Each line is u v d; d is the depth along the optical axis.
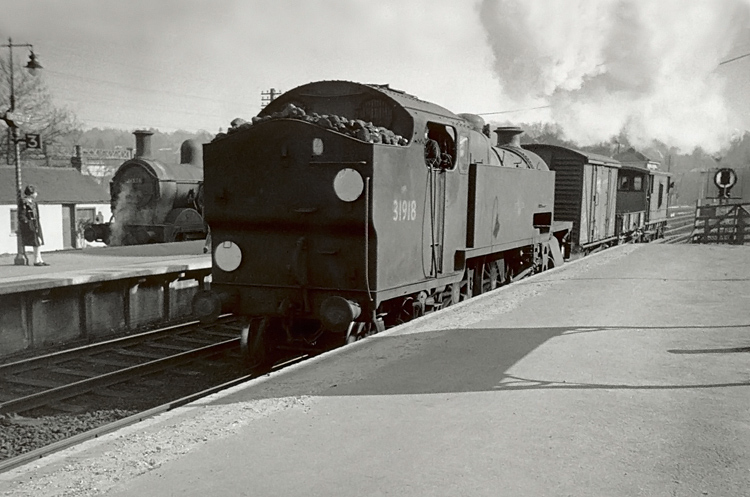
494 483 3.83
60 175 37.16
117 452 4.42
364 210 7.77
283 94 9.49
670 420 4.88
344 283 8.12
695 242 25.89
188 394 8.34
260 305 8.59
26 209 13.55
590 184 20.41
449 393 5.62
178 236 23.19
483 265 12.01
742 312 9.49
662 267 15.53
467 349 7.21
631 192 28.44
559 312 9.49
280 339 8.99
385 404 5.34
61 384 8.80
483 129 12.56
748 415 4.98
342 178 7.81
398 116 8.80
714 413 5.03
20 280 11.16
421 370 6.39
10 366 9.11
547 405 5.24
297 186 8.15
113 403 7.99
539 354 6.96
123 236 24.98
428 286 9.23
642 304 10.20
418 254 8.97
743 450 4.31
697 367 6.40
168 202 24.70
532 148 20.33
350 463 4.15
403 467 4.07
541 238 15.04
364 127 7.98
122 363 9.86
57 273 12.20
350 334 8.27
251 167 8.41
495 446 4.39
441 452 4.30
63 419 7.37
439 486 3.80
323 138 7.95
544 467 4.04
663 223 32.84
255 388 5.96
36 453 5.92
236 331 12.31
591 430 4.67
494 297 10.97
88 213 36.56
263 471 4.05
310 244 8.25
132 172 25.08
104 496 3.73
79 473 4.07
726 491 3.72
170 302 13.70
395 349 7.28
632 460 4.14
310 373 6.39
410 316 9.48
